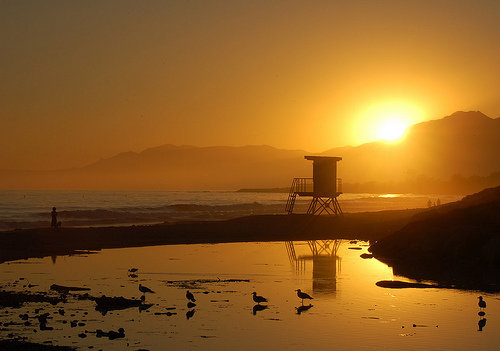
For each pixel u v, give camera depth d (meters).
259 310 21.44
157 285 26.34
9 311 20.45
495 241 35.16
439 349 16.70
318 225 57.41
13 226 64.94
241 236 51.66
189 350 16.25
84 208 113.94
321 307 22.06
